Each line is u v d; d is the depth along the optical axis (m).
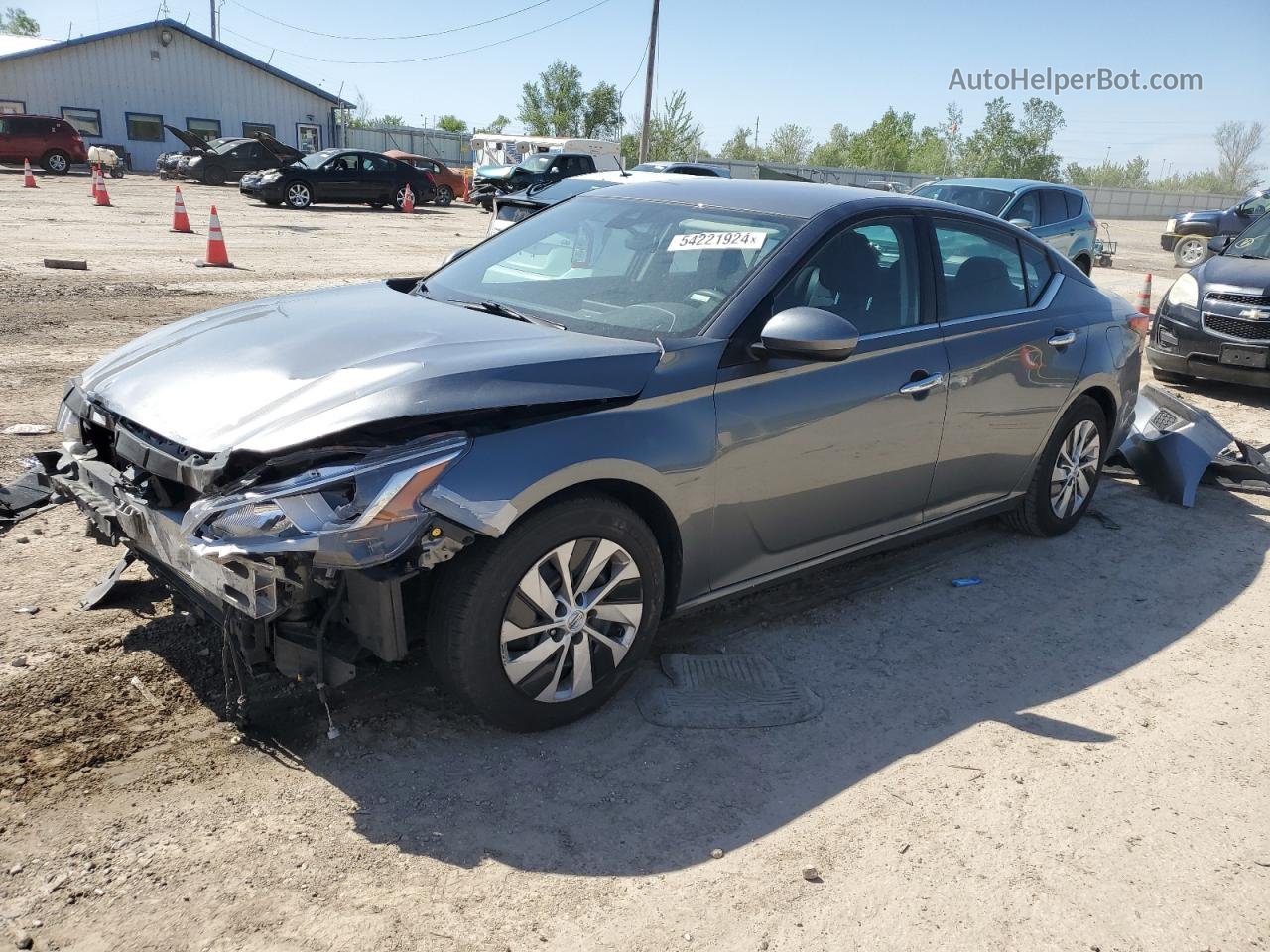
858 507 3.94
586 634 3.12
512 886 2.52
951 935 2.47
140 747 2.92
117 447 2.98
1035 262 4.88
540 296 3.79
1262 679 3.91
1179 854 2.84
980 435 4.39
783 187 4.21
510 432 2.84
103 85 38.31
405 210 26.84
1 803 2.64
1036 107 51.41
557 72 60.50
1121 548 5.20
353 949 2.28
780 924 2.46
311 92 43.22
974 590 4.55
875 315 3.90
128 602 3.75
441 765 2.97
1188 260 22.09
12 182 26.02
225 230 17.91
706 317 3.44
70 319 8.95
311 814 2.71
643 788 2.96
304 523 2.54
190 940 2.26
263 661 2.82
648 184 4.46
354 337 3.24
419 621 2.94
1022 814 2.97
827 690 3.59
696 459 3.23
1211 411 8.36
